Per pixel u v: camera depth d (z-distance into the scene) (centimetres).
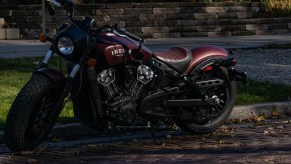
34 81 699
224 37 1970
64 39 714
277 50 1636
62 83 716
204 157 676
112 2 2116
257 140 776
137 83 759
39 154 720
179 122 812
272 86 1125
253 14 2108
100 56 728
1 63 1305
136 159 677
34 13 1952
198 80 810
